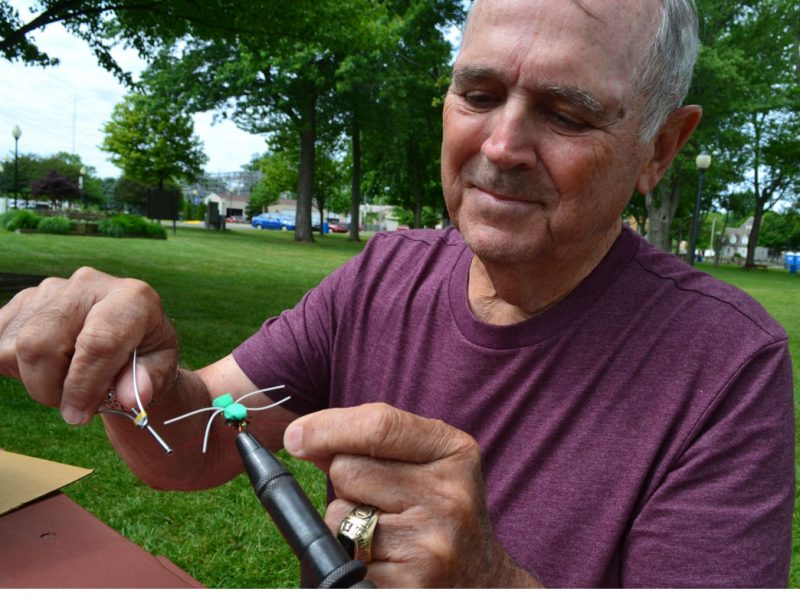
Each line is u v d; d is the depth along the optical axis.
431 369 1.23
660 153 1.13
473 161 1.06
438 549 0.71
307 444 0.73
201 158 33.81
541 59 0.95
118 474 3.41
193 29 10.18
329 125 28.06
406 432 0.72
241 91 25.34
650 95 1.00
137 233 21.34
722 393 1.01
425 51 27.73
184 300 8.70
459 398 1.17
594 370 1.08
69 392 0.92
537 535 1.05
